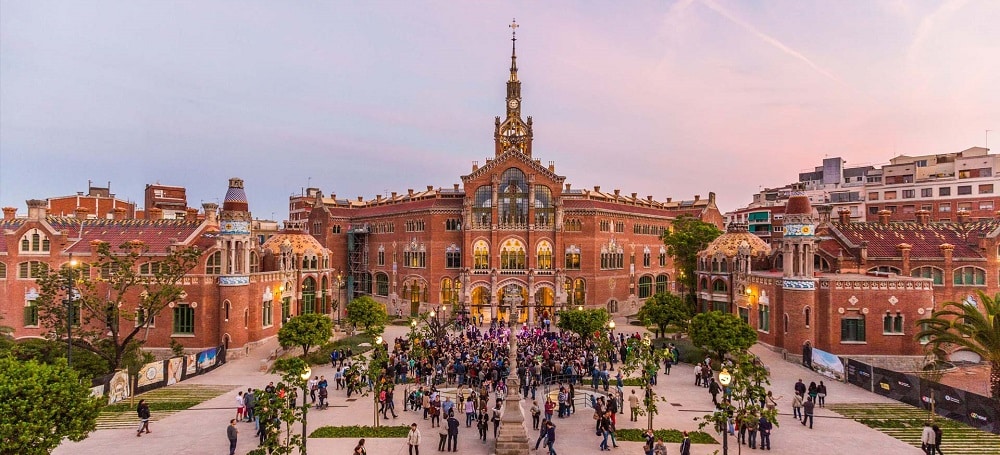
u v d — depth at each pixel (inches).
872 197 4377.5
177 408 1582.2
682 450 1103.6
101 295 2370.8
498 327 2854.3
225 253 2362.2
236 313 2340.1
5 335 2151.8
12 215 2898.6
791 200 2228.1
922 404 1533.0
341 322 3257.9
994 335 1553.9
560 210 3447.3
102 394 1555.1
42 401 968.9
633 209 4055.1
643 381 1378.0
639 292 4052.7
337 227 4249.5
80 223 2773.1
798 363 2121.1
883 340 2094.0
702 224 3324.3
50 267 2464.3
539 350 2023.9
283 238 2965.1
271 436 1002.7
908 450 1230.3
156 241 2600.9
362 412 1547.7
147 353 2055.9
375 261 4072.3
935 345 1720.0
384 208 4055.1
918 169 4355.3
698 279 3137.3
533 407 1398.9
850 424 1414.9
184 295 2217.0
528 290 3371.1
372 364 1462.8
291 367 1198.3
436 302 3523.6
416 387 1770.4
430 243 3543.3
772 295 2327.8
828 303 2116.1
